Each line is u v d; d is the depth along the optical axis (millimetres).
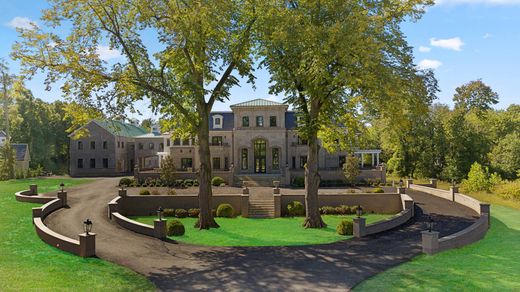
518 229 24406
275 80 28203
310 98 26703
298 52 24656
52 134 78750
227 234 24516
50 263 16156
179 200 33250
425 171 60688
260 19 24719
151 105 24750
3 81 57500
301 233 25078
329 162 54094
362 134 32250
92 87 22766
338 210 33500
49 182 49906
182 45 23172
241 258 17672
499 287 13086
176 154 56156
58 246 18688
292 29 22578
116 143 67188
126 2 23406
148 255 18141
